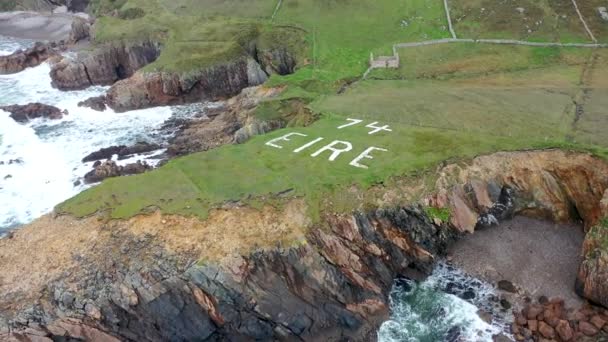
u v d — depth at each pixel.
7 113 76.81
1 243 41.72
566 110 60.50
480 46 88.12
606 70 76.19
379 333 38.59
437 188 46.66
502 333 37.56
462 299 40.50
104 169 59.06
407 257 43.84
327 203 44.03
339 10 102.88
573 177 47.28
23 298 36.72
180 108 82.31
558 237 45.09
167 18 106.25
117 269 38.12
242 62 87.94
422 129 57.06
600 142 50.97
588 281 38.25
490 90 70.75
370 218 43.84
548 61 81.69
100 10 127.44
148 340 36.75
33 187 57.78
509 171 48.78
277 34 95.25
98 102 81.38
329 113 64.19
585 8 94.31
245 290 38.25
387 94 71.44
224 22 101.44
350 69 84.06
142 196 44.91
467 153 50.25
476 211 47.22
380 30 96.50
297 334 38.25
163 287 37.62
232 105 79.44
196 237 40.44
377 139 54.88
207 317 37.81
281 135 57.34
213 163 50.31
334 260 41.19
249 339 37.78
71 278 37.81
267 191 44.84
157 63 85.81
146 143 68.25
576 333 36.25
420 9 101.50
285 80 79.62
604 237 39.03
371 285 41.09
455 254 44.47
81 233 41.53
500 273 42.12
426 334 38.22
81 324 36.03
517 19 93.62
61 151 66.50
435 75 79.75
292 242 40.59
